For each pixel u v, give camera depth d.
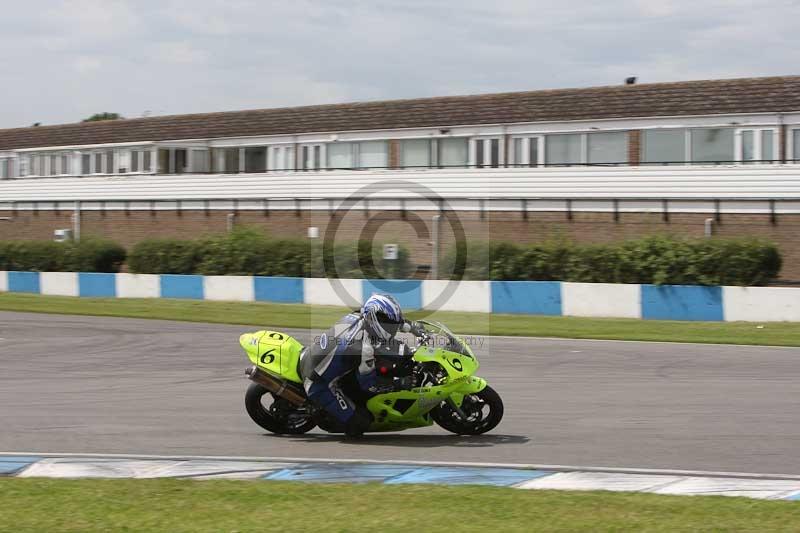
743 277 51.59
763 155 70.81
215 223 85.62
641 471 17.25
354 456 18.80
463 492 15.32
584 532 12.91
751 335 41.25
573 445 19.70
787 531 12.95
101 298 64.12
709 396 25.88
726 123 71.50
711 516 13.73
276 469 17.52
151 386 28.25
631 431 21.14
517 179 75.38
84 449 19.61
